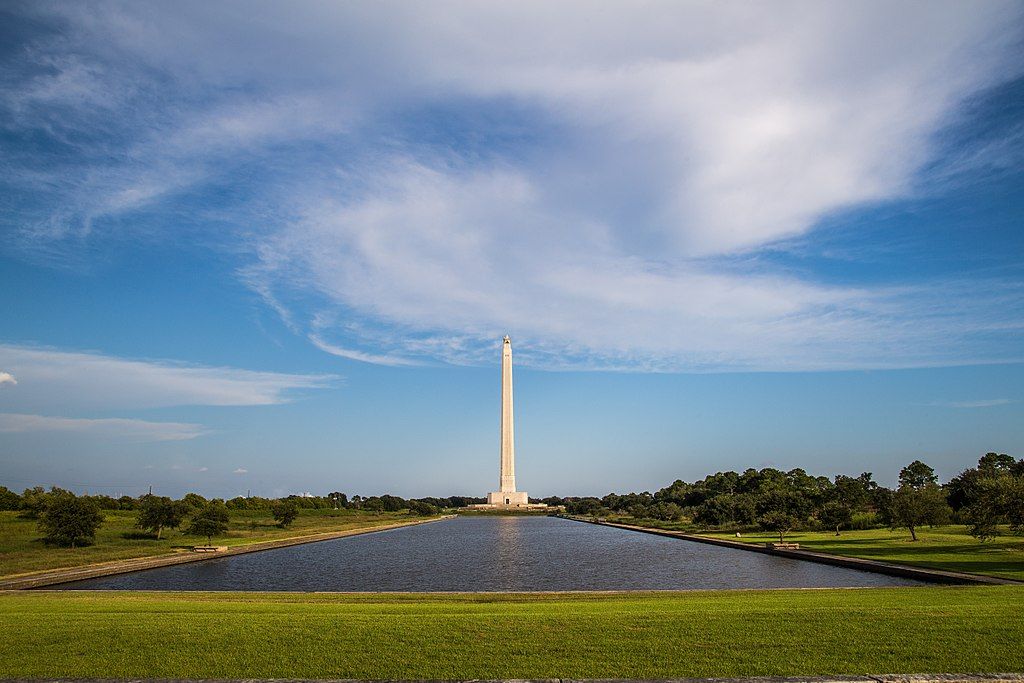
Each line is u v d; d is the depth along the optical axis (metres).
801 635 16.97
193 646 16.66
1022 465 111.25
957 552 56.19
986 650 15.42
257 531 116.19
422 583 48.81
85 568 56.09
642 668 14.76
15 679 13.96
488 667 14.95
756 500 110.94
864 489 141.88
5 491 111.38
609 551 77.00
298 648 16.44
